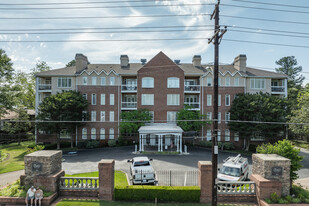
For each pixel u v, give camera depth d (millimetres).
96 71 38094
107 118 37906
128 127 34156
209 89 37719
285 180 13898
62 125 32688
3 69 40031
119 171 21734
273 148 16328
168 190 14312
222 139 36969
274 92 38125
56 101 33219
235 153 31469
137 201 14320
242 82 37656
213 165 12336
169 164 24438
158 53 37844
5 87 36000
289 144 15938
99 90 37938
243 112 32375
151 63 37625
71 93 34344
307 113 29312
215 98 12531
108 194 14375
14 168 23547
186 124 34250
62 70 40438
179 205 13828
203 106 37562
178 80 37438
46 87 39031
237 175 17328
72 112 33594
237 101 34094
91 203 13812
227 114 37531
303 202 13156
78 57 39031
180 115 35062
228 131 37156
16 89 40031
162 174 20516
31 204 13336
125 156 28547
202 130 37031
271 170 14016
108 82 38031
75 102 33344
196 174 20562
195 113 35750
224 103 37531
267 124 30516
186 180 18719
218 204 13938
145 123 35594
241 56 38750
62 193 14961
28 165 14805
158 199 14320
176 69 37438
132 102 37844
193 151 31781
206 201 14180
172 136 34656
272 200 13148
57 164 15773
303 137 42125
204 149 33469
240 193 14352
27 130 46031
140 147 31125
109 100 37969
